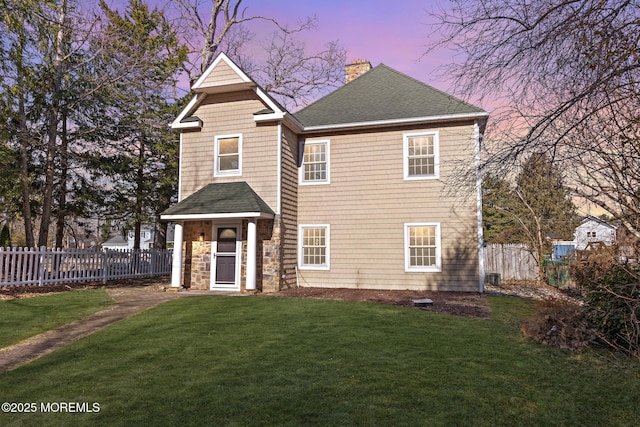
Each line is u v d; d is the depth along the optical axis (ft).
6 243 59.16
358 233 45.52
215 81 43.93
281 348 19.61
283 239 43.29
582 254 22.71
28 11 42.16
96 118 62.39
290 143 46.16
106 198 69.41
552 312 22.16
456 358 17.92
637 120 12.87
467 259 42.06
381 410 12.66
